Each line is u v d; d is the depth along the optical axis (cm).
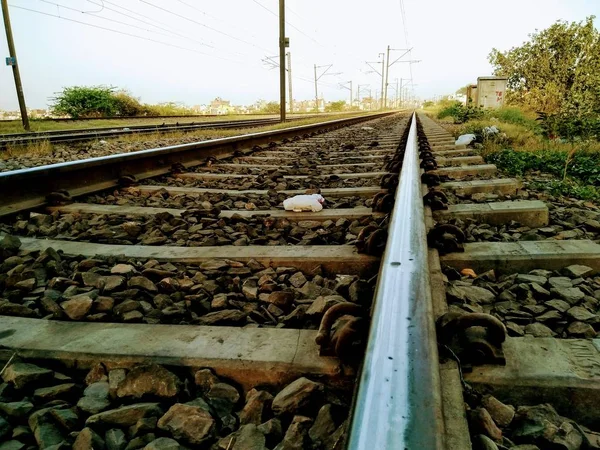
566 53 1800
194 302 175
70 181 363
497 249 209
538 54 1909
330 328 129
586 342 130
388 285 130
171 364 129
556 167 499
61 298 177
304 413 115
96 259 216
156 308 172
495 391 116
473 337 125
